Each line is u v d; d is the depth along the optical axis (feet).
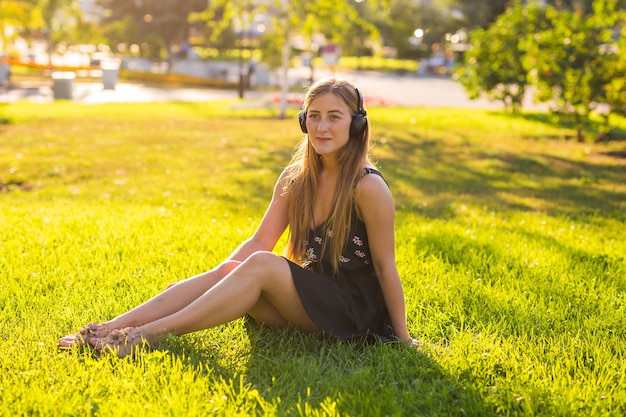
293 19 63.52
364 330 11.84
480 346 11.81
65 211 24.07
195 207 26.48
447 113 66.28
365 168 11.67
